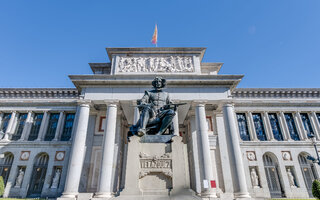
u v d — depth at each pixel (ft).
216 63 103.30
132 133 23.02
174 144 21.30
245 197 65.16
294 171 98.43
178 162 20.45
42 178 97.96
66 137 105.60
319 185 77.41
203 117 77.51
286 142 102.83
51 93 113.80
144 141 21.56
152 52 94.99
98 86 83.51
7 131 106.42
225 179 83.82
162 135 22.04
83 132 75.36
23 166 100.22
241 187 67.15
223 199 67.77
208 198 63.26
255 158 99.19
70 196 64.95
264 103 109.91
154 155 20.72
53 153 99.81
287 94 113.91
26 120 108.88
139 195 18.75
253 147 101.19
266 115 109.40
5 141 103.45
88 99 80.18
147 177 19.97
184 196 18.75
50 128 108.99
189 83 82.69
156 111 25.02
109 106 79.00
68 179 67.72
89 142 91.15
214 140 92.27
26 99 113.09
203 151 71.82
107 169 68.64
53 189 91.97
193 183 84.48
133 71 89.97
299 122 109.09
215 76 83.05
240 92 111.45
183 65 91.86
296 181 96.84
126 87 83.20
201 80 82.64
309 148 102.27
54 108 110.52
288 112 111.55
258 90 111.45
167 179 19.98
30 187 95.55
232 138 74.49
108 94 81.87
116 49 94.89
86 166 86.38
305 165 102.17
